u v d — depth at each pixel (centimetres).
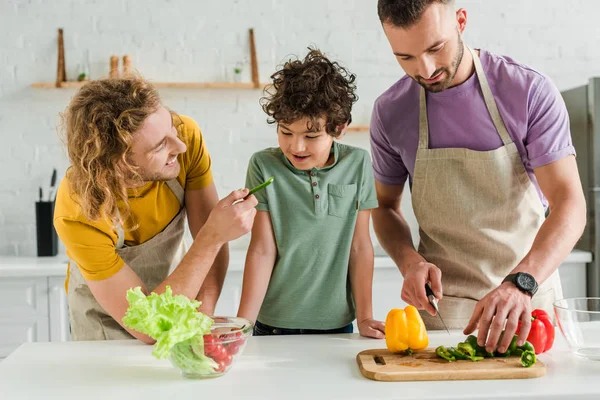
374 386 117
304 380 121
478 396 111
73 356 139
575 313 130
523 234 171
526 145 165
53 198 331
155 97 140
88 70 341
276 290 172
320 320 170
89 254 143
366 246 172
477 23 359
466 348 128
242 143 353
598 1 364
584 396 112
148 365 132
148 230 164
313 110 153
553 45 363
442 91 166
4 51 338
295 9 351
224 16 347
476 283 173
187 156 161
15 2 337
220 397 112
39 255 328
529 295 132
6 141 340
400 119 175
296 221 168
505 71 163
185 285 143
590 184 311
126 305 146
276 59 351
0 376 126
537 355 135
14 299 296
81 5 340
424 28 140
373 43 355
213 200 169
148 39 344
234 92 351
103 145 134
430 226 178
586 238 316
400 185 190
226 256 171
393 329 132
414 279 154
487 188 168
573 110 322
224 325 135
